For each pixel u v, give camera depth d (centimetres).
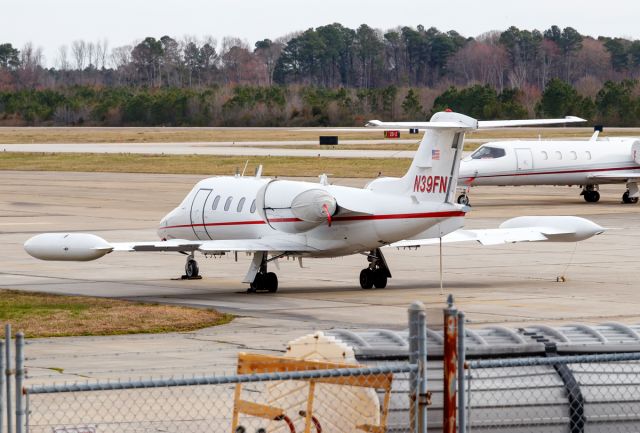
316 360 2730
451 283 6919
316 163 19300
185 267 7850
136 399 3466
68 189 15538
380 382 2534
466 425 2528
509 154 12825
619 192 15112
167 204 13300
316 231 6400
